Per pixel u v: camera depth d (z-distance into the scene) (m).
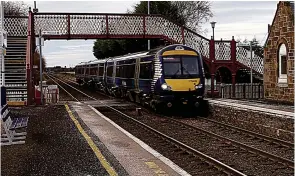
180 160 10.35
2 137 11.73
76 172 8.05
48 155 9.57
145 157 9.36
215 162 9.50
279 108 15.70
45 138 11.81
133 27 27.83
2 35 15.29
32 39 25.62
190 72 19.42
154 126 16.42
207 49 28.31
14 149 10.28
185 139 13.45
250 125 15.27
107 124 14.67
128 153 9.78
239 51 28.88
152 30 28.03
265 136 12.96
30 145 10.80
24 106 21.08
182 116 19.55
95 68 38.62
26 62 21.78
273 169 9.31
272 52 23.92
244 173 8.98
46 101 24.58
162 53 19.38
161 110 20.75
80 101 25.81
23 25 26.56
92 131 13.07
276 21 23.41
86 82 45.06
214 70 28.22
